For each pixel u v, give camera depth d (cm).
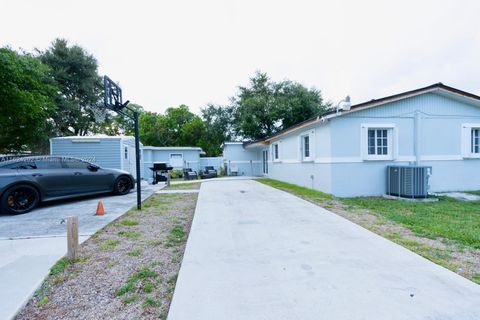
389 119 803
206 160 2300
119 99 628
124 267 296
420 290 229
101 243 375
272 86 2408
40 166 642
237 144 1898
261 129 2184
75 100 1858
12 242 372
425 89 800
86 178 728
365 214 542
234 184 1153
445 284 240
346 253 318
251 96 2341
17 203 566
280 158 1312
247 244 355
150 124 3038
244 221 480
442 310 199
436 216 517
